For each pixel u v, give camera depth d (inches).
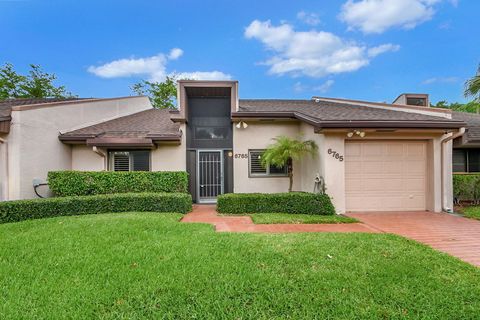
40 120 387.5
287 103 598.5
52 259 179.8
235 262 175.5
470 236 257.8
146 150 458.3
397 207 382.9
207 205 450.9
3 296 136.0
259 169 469.1
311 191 414.0
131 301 131.6
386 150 383.6
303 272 162.6
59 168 422.9
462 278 158.6
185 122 464.1
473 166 478.9
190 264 171.5
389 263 177.2
